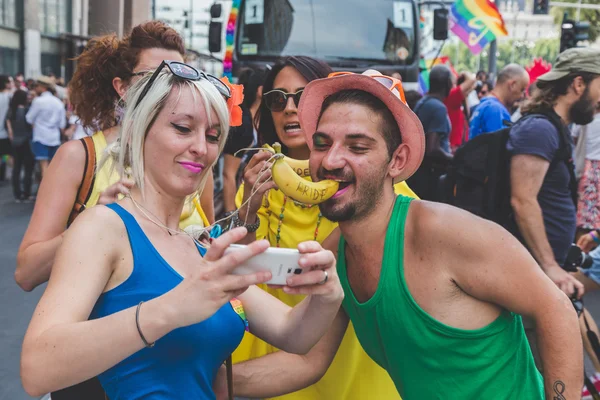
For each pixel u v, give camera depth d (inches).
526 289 70.3
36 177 518.0
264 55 352.8
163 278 64.4
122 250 63.7
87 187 94.1
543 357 72.0
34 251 90.5
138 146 66.9
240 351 108.5
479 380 73.7
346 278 79.7
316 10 358.9
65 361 54.7
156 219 67.8
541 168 143.8
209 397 67.5
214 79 70.2
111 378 63.8
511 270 70.4
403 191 106.5
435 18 397.1
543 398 75.9
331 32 356.2
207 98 66.8
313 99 76.8
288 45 353.4
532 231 144.6
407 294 72.9
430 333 73.3
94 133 106.9
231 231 56.4
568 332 69.8
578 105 145.9
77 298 58.5
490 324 73.5
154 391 62.9
